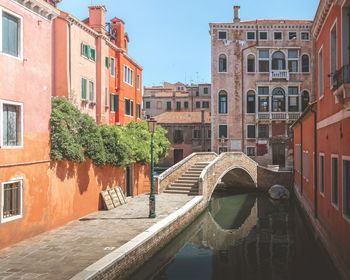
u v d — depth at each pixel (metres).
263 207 26.06
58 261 9.47
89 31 22.44
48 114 12.48
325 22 12.99
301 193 22.52
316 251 14.34
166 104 62.50
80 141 14.85
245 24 39.69
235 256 14.01
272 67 40.00
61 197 13.41
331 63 12.00
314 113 15.91
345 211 10.21
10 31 10.74
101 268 8.81
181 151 49.22
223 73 40.03
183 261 13.42
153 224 13.85
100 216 15.23
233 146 39.94
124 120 28.14
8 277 8.37
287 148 39.66
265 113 39.53
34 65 11.68
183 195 21.58
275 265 12.86
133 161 19.52
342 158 10.45
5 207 10.62
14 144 10.95
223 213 23.73
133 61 29.89
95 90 23.55
